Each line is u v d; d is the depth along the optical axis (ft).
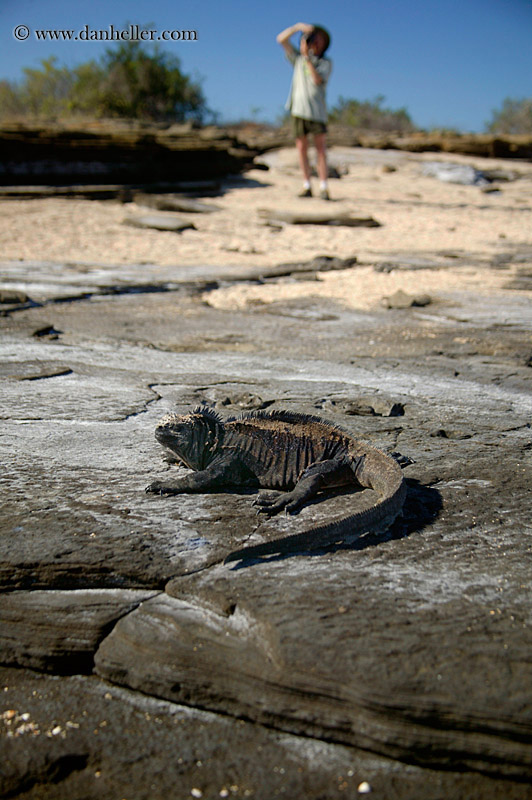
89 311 33.88
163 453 16.14
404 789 8.29
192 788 8.36
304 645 9.38
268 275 44.96
